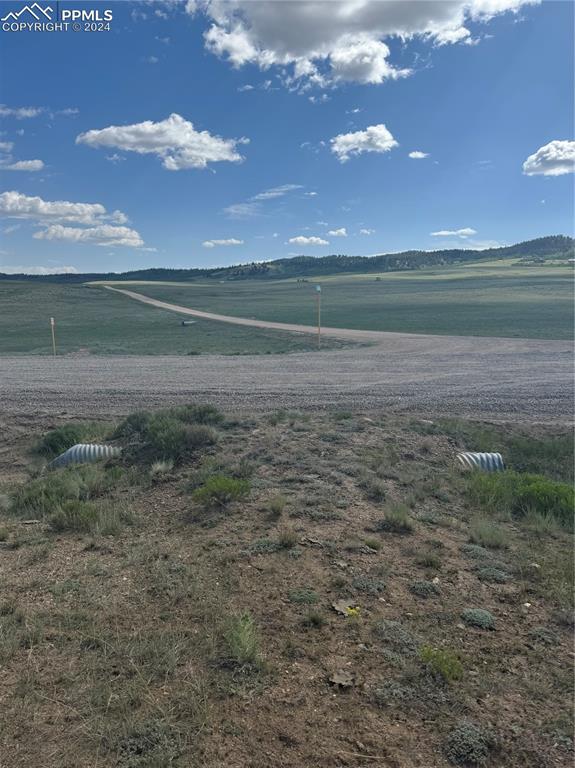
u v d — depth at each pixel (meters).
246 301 100.88
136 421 10.36
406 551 5.70
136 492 7.59
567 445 10.55
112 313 75.12
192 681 3.56
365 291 119.06
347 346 31.34
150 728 3.14
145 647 3.87
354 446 9.27
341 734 3.18
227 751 3.03
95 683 3.52
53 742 3.06
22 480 8.89
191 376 18.31
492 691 3.60
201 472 7.89
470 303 75.38
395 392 14.98
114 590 4.79
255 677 3.62
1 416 12.45
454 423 11.15
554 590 4.98
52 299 100.19
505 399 14.03
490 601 4.79
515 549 5.99
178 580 4.93
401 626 4.28
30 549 5.76
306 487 7.43
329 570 5.16
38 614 4.36
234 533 6.01
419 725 3.28
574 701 3.53
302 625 4.25
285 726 3.23
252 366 21.03
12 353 30.09
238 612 4.39
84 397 14.57
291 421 10.67
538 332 38.81
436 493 7.59
